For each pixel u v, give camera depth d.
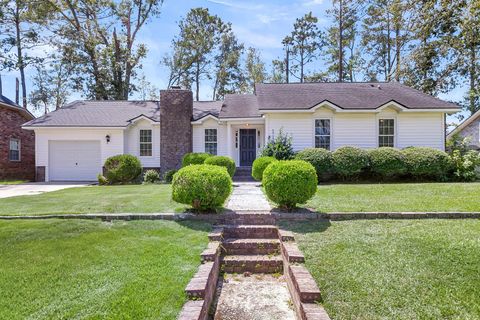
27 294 3.34
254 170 11.02
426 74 17.91
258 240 5.39
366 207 6.59
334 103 13.63
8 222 5.97
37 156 16.22
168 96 16.11
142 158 16.84
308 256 4.32
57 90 29.97
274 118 14.13
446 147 14.64
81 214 6.35
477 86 18.97
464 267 3.76
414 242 4.64
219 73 33.00
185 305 3.11
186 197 6.16
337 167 12.03
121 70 23.66
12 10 22.06
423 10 11.03
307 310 3.00
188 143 16.06
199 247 4.80
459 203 6.84
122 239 5.14
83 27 22.91
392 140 14.18
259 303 3.84
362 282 3.54
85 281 3.64
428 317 2.84
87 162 16.44
